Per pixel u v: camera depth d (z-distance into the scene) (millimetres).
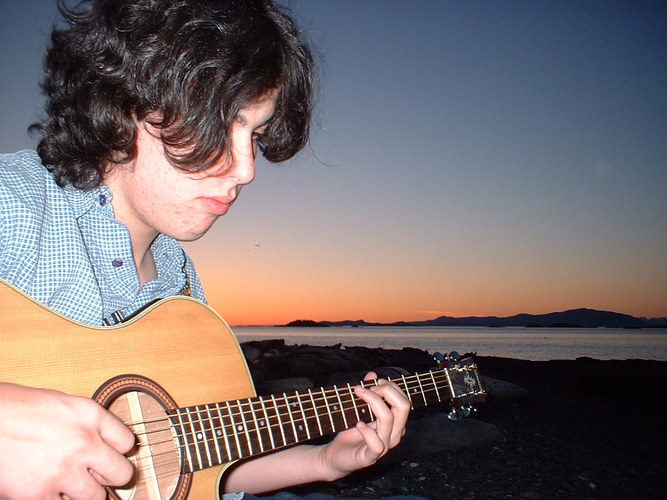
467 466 3211
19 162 1089
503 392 4977
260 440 1296
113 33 1113
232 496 1339
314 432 1417
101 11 1135
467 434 3662
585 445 3760
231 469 1440
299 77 1365
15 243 987
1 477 708
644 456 3592
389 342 21672
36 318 1023
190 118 1062
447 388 1819
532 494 2834
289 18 1374
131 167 1118
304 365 4992
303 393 1446
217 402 1253
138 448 1101
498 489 2873
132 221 1189
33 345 1012
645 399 5449
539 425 4199
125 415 1109
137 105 1065
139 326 1190
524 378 6359
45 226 1041
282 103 1296
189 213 1150
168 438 1141
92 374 1073
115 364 1116
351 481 2885
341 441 1490
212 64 1087
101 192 1127
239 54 1122
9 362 980
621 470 3291
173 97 1061
